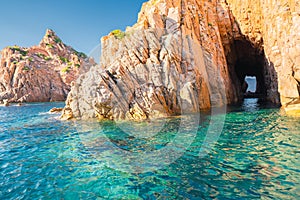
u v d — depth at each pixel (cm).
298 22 1503
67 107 1742
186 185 514
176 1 2147
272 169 577
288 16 1672
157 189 502
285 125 1089
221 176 552
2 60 5219
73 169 639
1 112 2475
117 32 1911
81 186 530
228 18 2528
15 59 4991
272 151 718
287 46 1655
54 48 6075
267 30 2103
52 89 4825
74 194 492
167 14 2086
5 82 4544
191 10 2239
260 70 3161
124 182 546
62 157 752
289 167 584
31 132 1219
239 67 3444
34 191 509
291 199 430
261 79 3331
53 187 528
